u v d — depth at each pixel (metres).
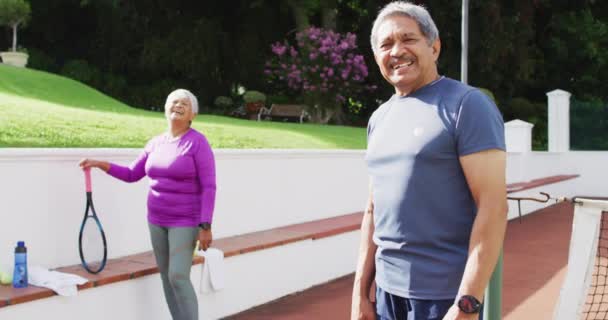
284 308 6.02
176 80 23.50
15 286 4.00
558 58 25.56
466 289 2.13
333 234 7.25
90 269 4.61
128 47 23.62
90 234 4.88
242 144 9.79
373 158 2.44
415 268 2.31
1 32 22.89
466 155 2.15
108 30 23.48
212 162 4.35
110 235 5.06
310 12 21.55
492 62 21.89
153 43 22.09
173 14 23.00
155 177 4.42
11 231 4.28
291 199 7.59
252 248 5.91
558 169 18.69
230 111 22.42
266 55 24.03
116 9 23.14
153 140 4.58
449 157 2.21
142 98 22.47
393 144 2.34
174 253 4.37
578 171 19.09
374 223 2.56
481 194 2.15
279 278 6.36
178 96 4.38
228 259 5.63
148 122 10.34
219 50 23.27
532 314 5.86
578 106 19.52
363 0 23.47
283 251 6.39
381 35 2.36
